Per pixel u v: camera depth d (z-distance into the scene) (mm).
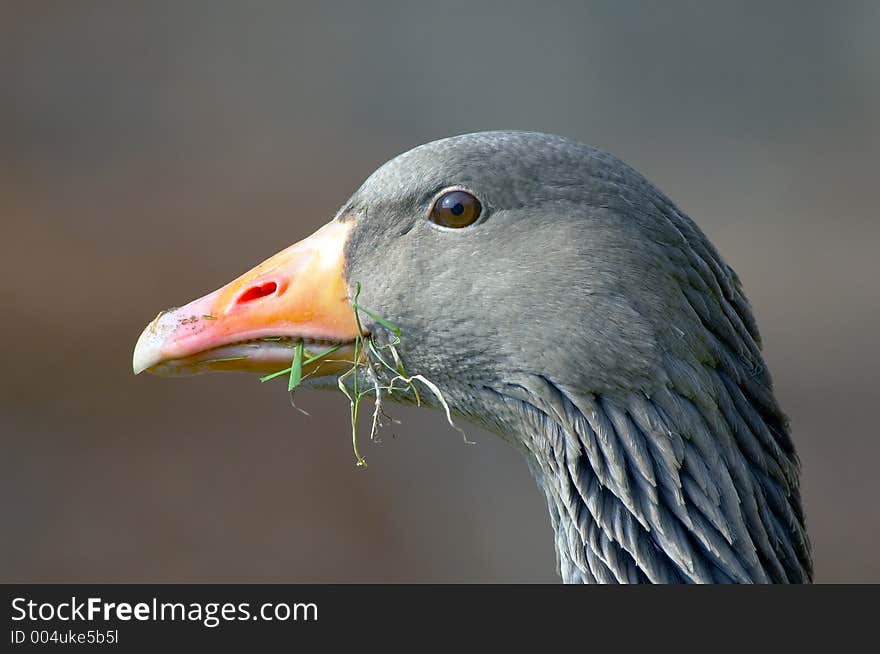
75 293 19281
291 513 14922
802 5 25359
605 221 6207
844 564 13547
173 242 21016
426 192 6453
